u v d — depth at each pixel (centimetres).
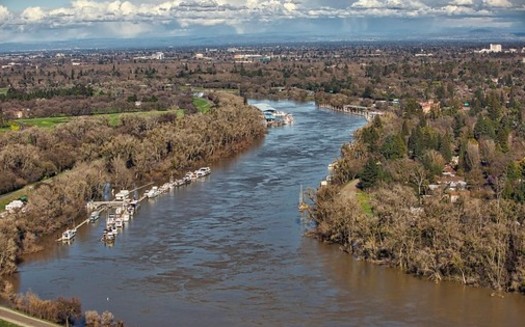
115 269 14875
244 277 14238
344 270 14600
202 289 13612
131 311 12575
